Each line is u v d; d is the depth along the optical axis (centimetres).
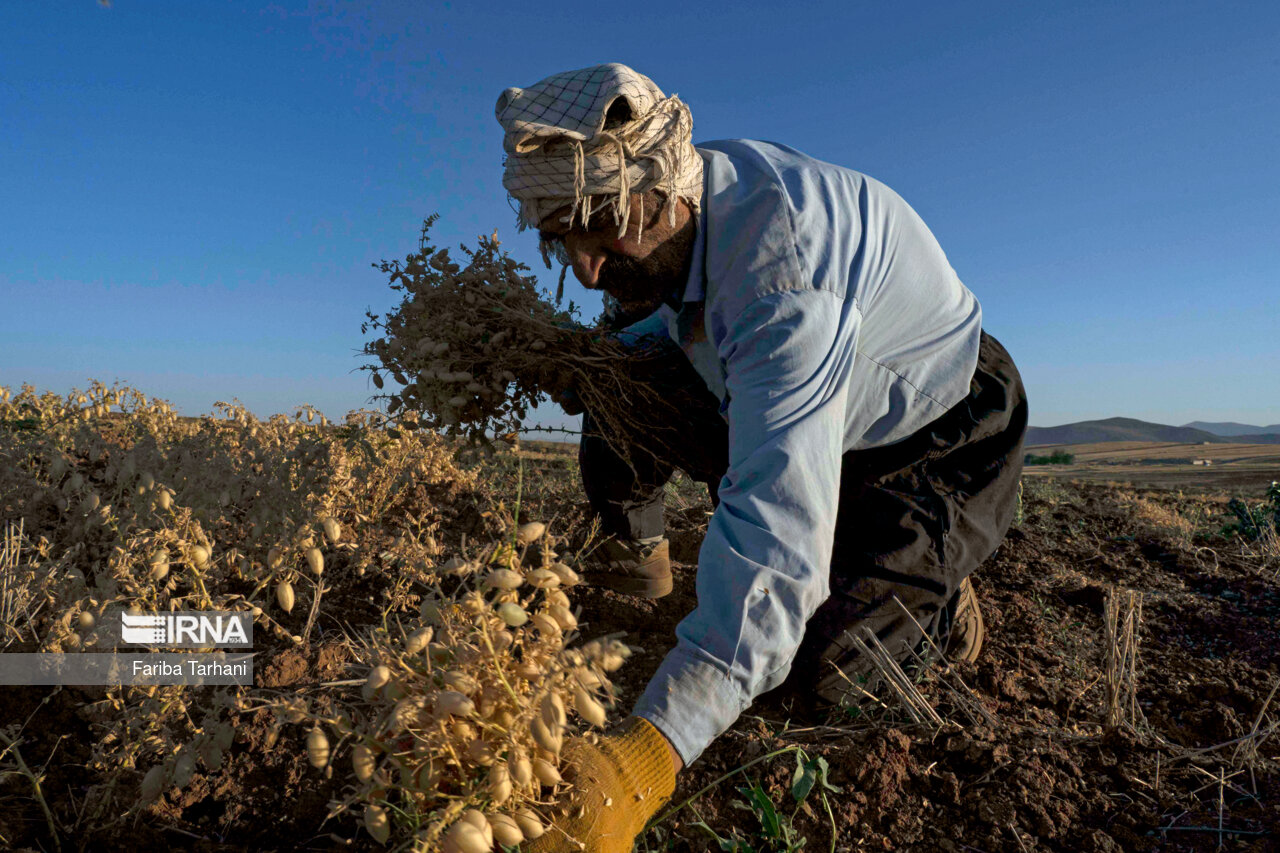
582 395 238
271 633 221
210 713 154
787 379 158
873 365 197
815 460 152
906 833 160
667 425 245
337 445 271
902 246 197
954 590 215
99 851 146
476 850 97
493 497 372
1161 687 229
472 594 115
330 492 259
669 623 262
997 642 265
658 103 168
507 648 116
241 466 279
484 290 232
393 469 323
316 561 151
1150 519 506
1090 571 376
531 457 563
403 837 120
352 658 211
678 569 316
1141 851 156
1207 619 295
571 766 121
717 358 198
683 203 176
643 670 229
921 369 202
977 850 156
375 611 242
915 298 198
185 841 152
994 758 177
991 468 220
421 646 112
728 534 146
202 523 238
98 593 191
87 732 177
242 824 156
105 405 376
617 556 273
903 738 180
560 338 232
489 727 109
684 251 180
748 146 199
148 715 155
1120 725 197
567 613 121
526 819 110
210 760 149
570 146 162
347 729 116
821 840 157
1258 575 368
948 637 229
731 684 135
